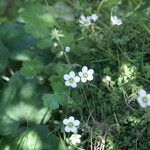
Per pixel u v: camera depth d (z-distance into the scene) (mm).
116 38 231
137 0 247
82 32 244
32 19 254
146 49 230
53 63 244
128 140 205
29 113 226
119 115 210
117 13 255
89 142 212
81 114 212
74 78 213
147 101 194
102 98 217
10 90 233
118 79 217
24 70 237
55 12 301
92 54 243
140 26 236
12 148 213
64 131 211
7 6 342
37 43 259
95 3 268
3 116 226
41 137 211
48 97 215
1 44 262
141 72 221
